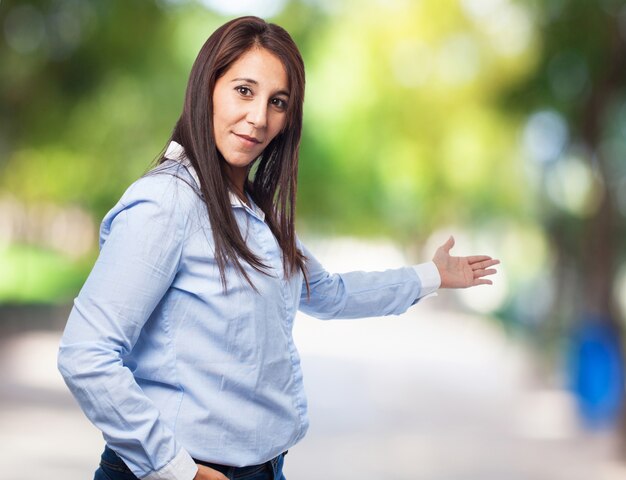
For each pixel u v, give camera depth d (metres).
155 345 3.14
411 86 27.14
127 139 28.61
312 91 30.45
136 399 2.99
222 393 3.14
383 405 16.84
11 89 23.67
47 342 25.31
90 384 2.98
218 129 3.24
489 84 21.50
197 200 3.15
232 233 3.15
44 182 35.00
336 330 37.81
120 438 2.99
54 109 24.70
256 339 3.16
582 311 16.31
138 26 23.81
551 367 22.03
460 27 24.80
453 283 4.14
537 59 17.52
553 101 17.94
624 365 15.23
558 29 16.88
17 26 22.34
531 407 16.94
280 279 3.30
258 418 3.19
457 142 26.78
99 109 26.05
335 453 11.65
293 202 3.44
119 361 3.01
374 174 36.31
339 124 31.89
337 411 15.91
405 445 12.52
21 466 10.12
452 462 11.34
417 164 29.47
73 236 56.03
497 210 35.62
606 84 15.70
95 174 32.03
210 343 3.13
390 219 48.12
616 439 13.04
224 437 3.13
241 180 3.39
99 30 23.06
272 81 3.23
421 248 54.69
